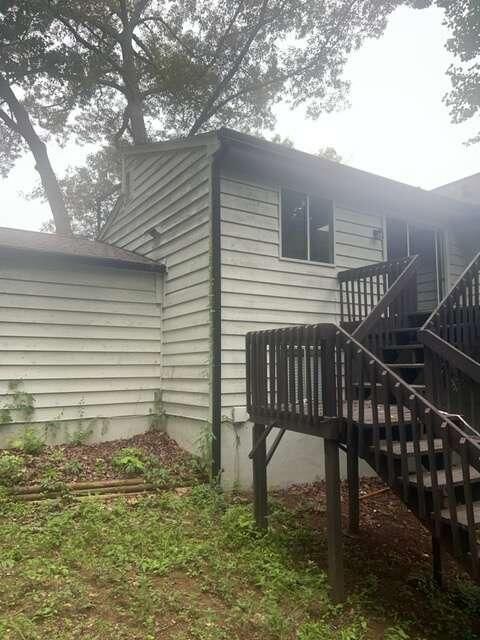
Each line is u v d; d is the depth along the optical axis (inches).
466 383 231.0
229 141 257.6
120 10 652.1
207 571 161.2
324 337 165.3
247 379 211.9
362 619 146.1
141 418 308.5
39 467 240.8
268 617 134.3
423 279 395.2
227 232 273.3
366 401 207.9
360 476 307.4
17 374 271.7
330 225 321.1
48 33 598.2
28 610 127.9
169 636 123.0
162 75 672.4
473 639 147.1
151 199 347.6
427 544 217.0
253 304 279.0
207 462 255.6
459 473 156.6
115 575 148.7
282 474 276.2
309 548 192.5
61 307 288.7
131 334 310.5
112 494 228.7
